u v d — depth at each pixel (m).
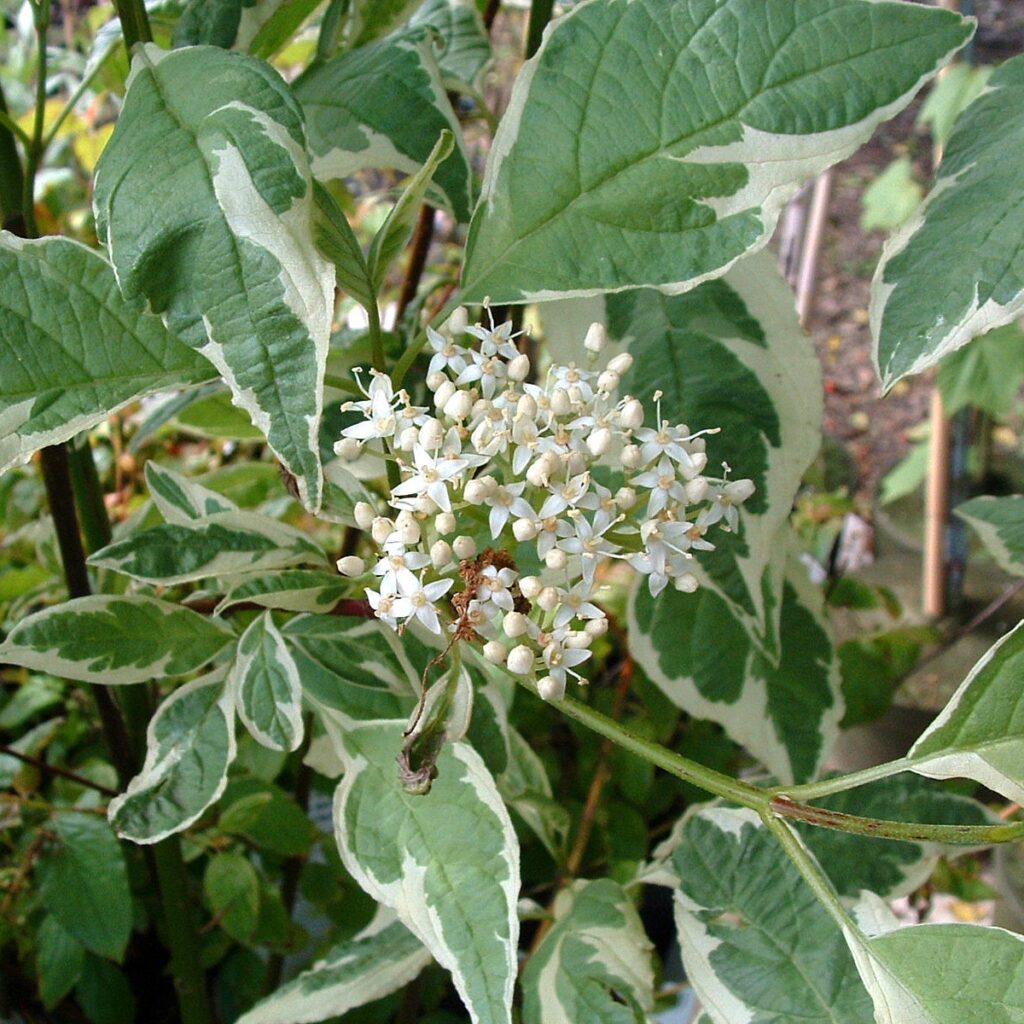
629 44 0.16
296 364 0.13
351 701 0.19
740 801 0.15
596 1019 0.19
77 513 0.23
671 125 0.16
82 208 0.49
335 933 0.31
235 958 0.33
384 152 0.19
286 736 0.18
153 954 0.33
